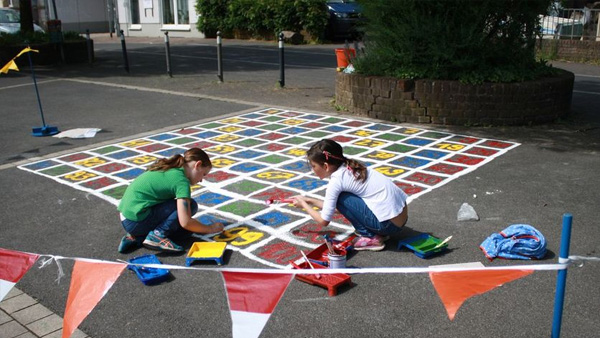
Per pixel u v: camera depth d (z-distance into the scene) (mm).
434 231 4641
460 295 2438
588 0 19828
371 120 8602
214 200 5422
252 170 6305
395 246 4391
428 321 3410
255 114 9172
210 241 4539
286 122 8586
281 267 4078
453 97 7996
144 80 13000
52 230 4859
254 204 5301
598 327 3299
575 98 10188
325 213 4242
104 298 3773
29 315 3629
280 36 11422
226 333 3367
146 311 3617
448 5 7945
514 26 8039
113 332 3408
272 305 2533
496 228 4672
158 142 7609
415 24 8109
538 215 4914
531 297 3635
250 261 4195
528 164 6340
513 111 7973
